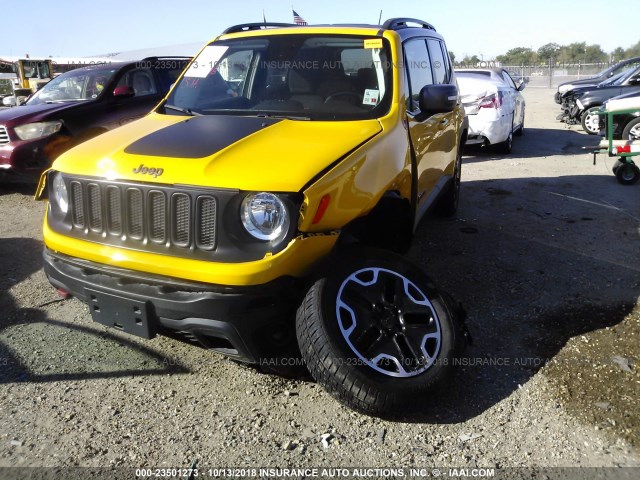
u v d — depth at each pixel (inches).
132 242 121.0
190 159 118.5
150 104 340.2
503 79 464.8
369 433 117.3
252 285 110.3
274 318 115.3
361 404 115.4
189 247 115.2
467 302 173.9
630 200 296.4
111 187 122.0
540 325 159.5
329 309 117.0
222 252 112.7
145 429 118.2
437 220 260.8
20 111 304.3
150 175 117.3
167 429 118.3
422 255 214.4
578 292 180.9
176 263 114.1
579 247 223.0
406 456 111.0
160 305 113.9
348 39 169.3
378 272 128.2
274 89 163.6
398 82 158.1
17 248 226.5
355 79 160.4
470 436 116.3
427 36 212.4
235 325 111.5
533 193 312.8
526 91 1310.3
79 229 129.1
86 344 151.0
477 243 228.2
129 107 328.8
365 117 148.7
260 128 135.7
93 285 121.3
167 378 136.1
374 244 155.1
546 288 184.2
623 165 331.0
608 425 118.6
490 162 418.0
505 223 255.8
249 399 128.3
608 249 220.5
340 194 120.0
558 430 117.6
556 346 148.3
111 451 111.8
